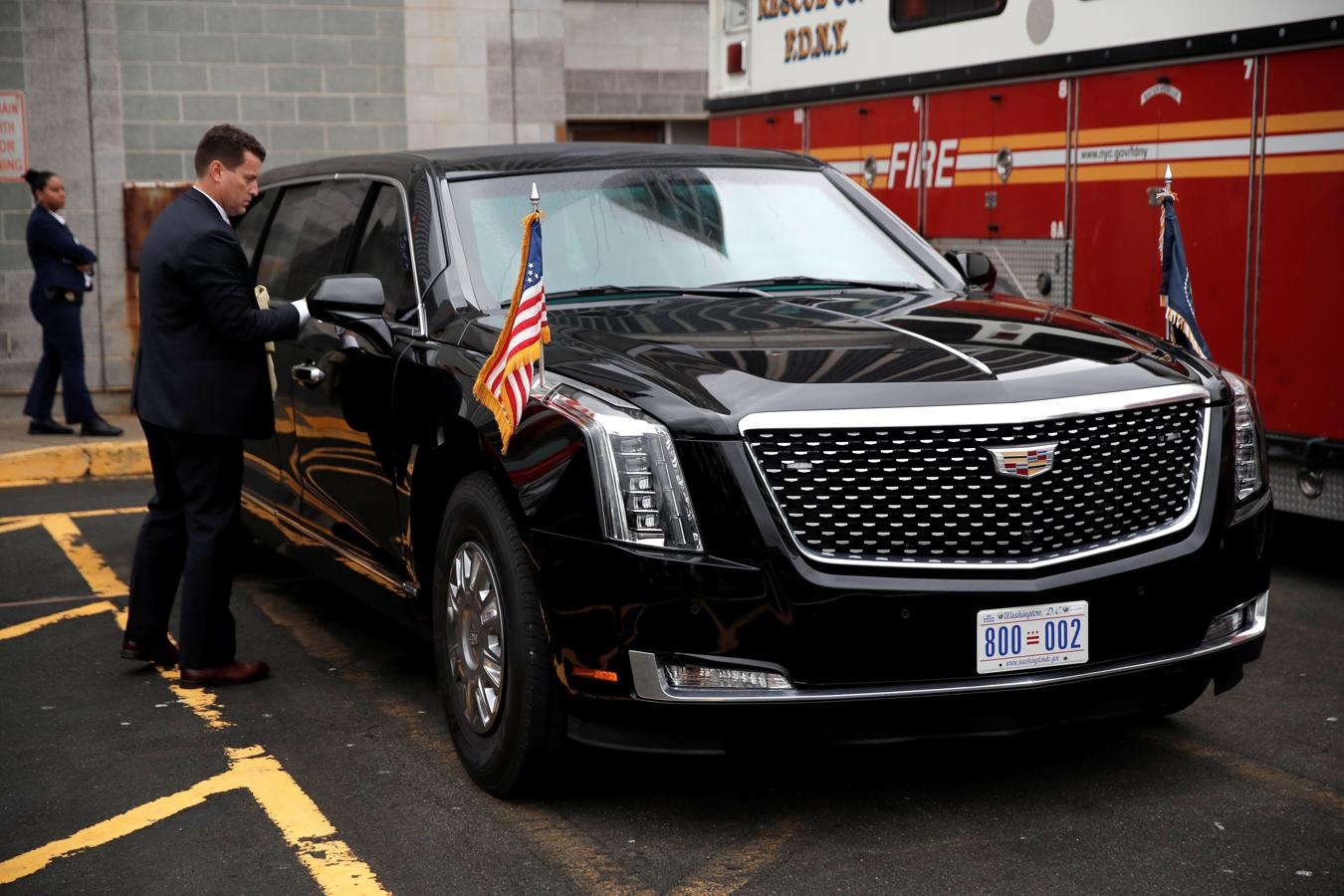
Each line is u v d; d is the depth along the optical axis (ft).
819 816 13.15
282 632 19.98
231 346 16.93
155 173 40.37
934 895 11.55
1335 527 25.18
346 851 12.64
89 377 40.27
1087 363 12.98
